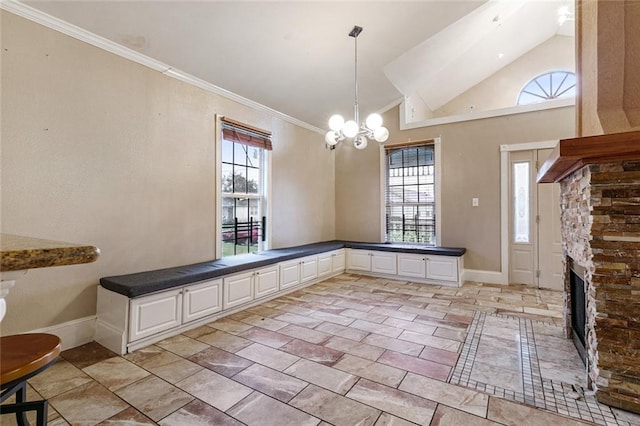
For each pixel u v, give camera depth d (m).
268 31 3.12
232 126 3.98
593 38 1.83
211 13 2.77
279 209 4.79
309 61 3.76
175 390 1.92
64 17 2.45
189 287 2.89
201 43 3.07
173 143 3.31
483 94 6.89
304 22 3.12
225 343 2.61
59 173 2.49
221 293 3.21
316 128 5.59
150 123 3.10
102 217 2.74
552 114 4.26
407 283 4.69
